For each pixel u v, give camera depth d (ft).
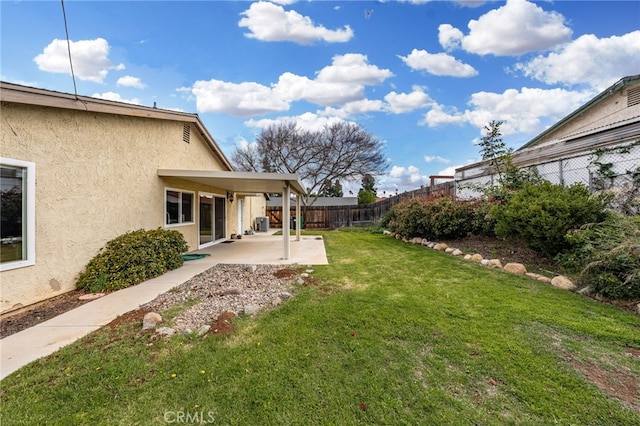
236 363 8.99
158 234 21.35
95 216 18.48
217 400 7.48
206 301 14.38
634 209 17.39
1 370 8.72
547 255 19.10
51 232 15.70
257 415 7.01
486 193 28.63
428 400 7.43
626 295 13.12
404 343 10.14
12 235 14.05
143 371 8.62
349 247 32.07
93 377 8.33
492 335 10.52
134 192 22.02
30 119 14.74
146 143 23.44
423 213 32.65
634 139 19.92
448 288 15.93
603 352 9.42
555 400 7.34
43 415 6.98
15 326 11.89
